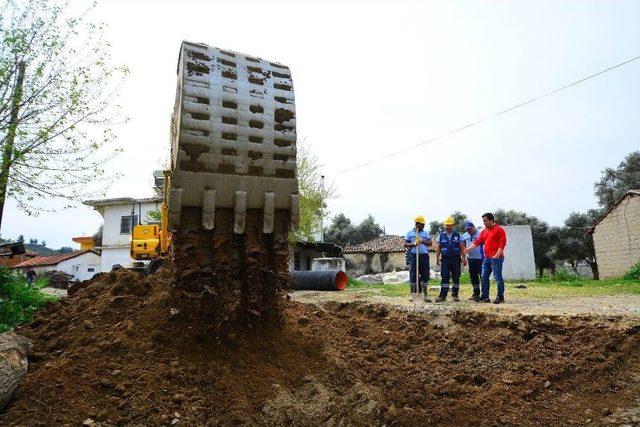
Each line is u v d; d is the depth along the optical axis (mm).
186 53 4797
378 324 7316
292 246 23469
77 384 3873
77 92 9398
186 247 4719
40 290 9312
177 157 4562
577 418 4285
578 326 6398
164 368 4230
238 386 4180
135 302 5398
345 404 4176
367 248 37406
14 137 8914
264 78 5137
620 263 25016
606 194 33438
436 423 4086
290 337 5273
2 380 3471
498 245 9156
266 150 4941
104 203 29828
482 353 5883
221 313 4777
